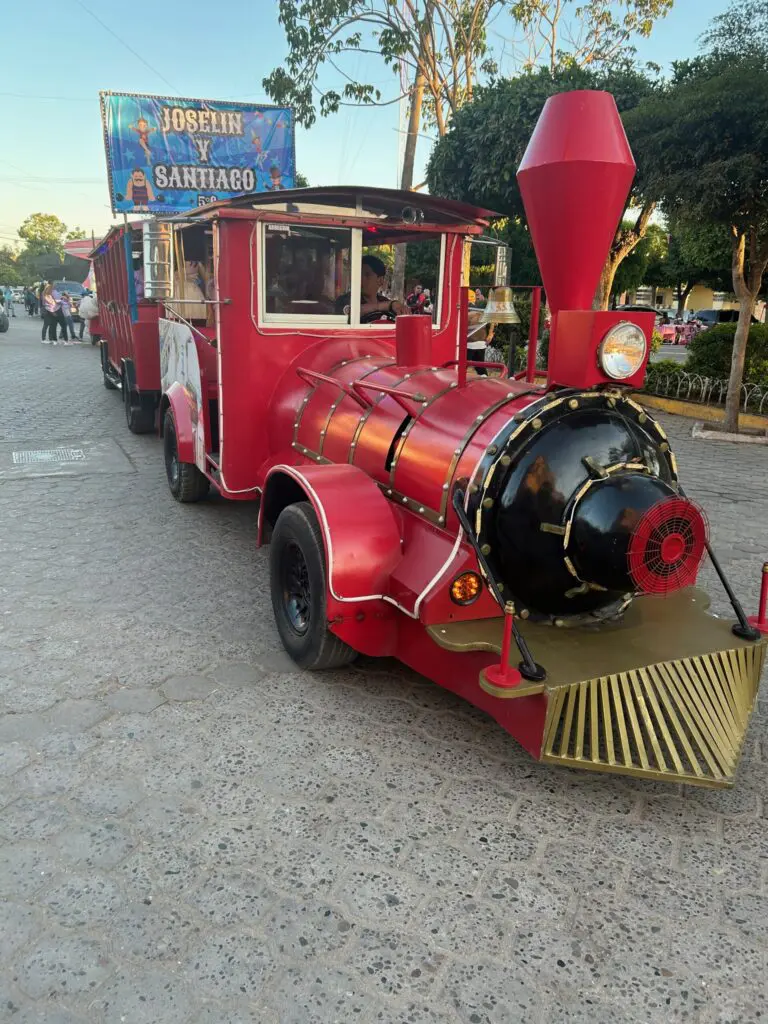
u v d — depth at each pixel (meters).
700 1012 1.95
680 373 11.86
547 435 2.75
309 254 4.44
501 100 9.81
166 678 3.53
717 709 2.72
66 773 2.83
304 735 3.12
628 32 13.98
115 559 5.02
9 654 3.71
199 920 2.19
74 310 29.80
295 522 3.43
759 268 9.19
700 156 7.84
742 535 5.76
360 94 12.42
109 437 8.86
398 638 3.25
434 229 4.64
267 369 4.46
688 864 2.47
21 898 2.24
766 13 8.21
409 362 3.86
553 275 2.83
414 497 3.17
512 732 2.68
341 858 2.45
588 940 2.16
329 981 2.01
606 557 2.62
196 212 4.49
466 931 2.18
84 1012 1.90
